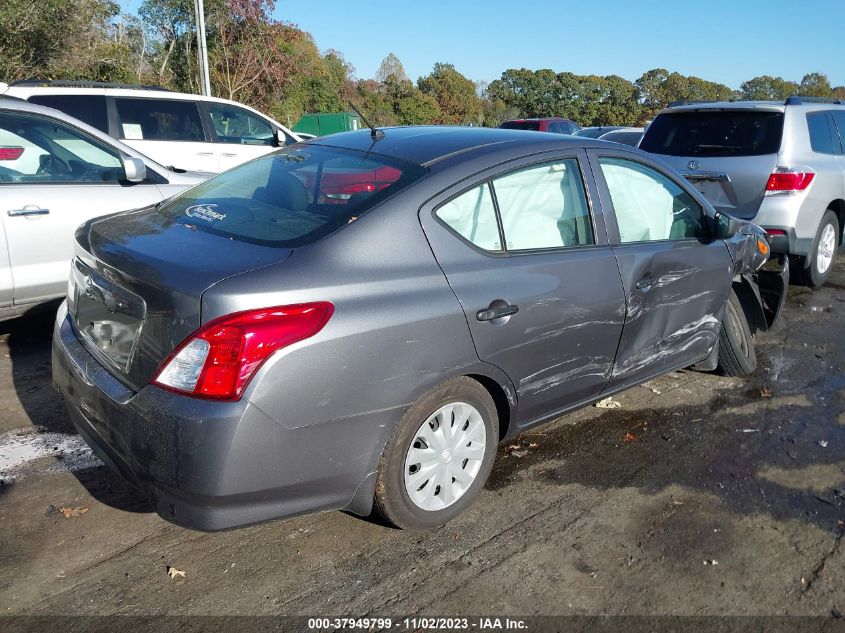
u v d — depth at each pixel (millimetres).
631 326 3729
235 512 2537
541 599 2746
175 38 23406
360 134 3721
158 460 2482
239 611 2648
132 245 2914
